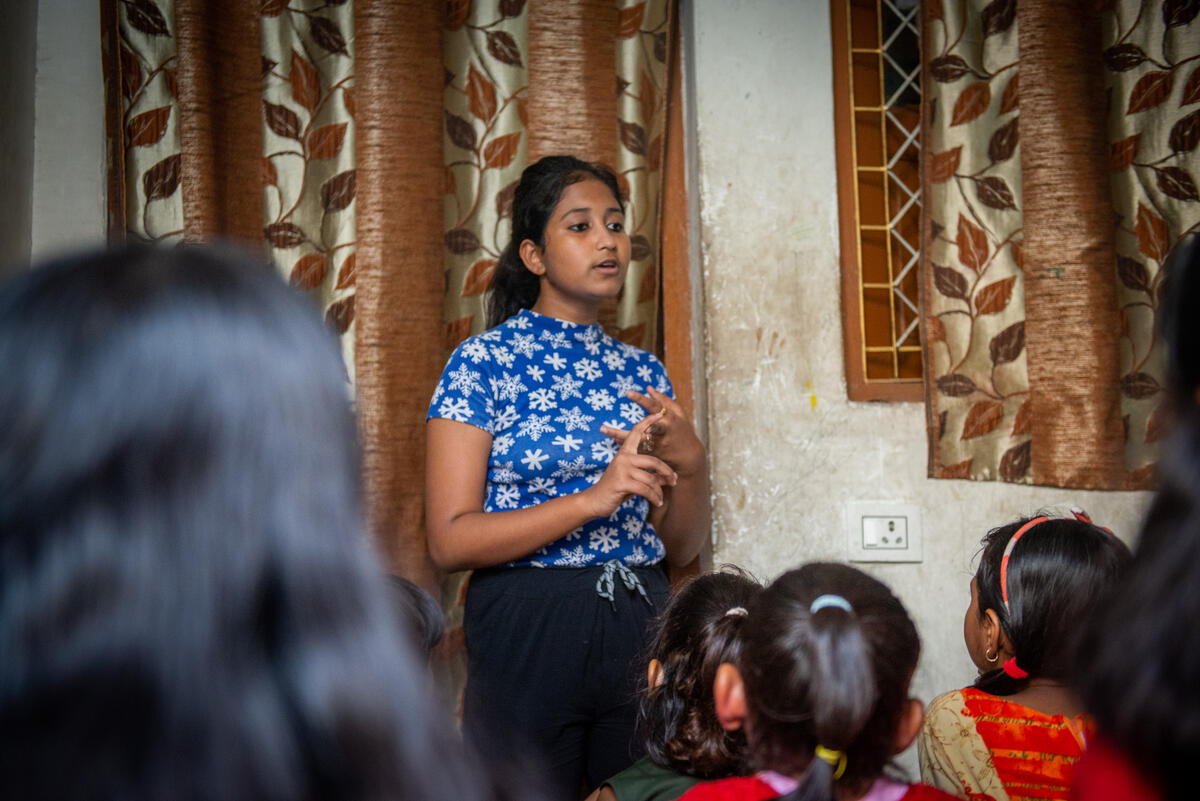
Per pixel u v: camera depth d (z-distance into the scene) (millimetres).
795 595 942
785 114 2186
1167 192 2062
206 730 330
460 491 1617
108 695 320
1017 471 2080
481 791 446
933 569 2109
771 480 2105
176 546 331
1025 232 2080
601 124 2100
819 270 2164
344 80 2049
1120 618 597
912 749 2029
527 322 1775
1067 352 2053
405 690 381
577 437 1682
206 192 1982
